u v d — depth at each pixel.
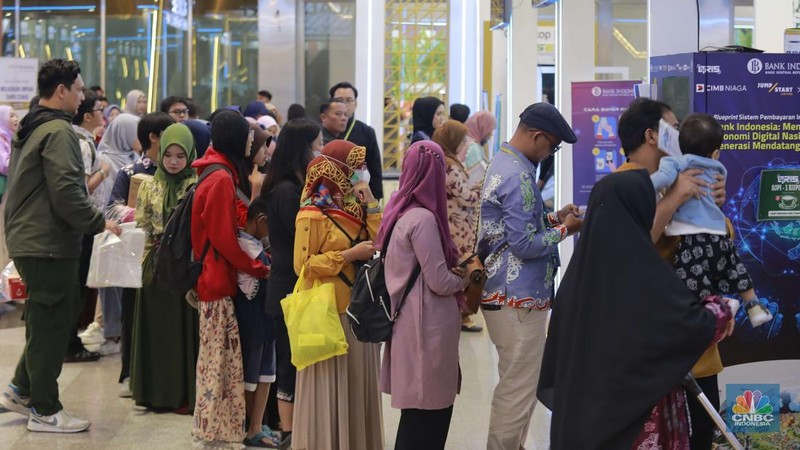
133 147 7.54
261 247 4.89
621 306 3.06
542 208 4.30
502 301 4.24
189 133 5.68
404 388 3.86
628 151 3.65
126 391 6.19
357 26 14.34
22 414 5.48
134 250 5.49
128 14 16.17
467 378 6.43
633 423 3.06
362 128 7.35
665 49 4.77
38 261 5.14
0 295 6.01
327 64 16.11
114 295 7.05
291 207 4.59
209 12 16.11
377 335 3.89
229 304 4.89
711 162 3.46
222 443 4.93
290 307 4.28
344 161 4.31
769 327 4.01
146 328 5.72
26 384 5.42
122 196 6.33
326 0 15.98
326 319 4.19
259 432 5.11
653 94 4.32
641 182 3.15
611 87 6.46
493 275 4.26
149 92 16.20
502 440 4.31
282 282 4.62
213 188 4.79
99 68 16.25
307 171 4.38
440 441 3.95
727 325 3.15
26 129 5.18
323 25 16.05
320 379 4.27
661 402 3.26
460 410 5.71
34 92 8.55
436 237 3.83
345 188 4.33
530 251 4.16
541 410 5.70
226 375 4.90
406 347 3.86
